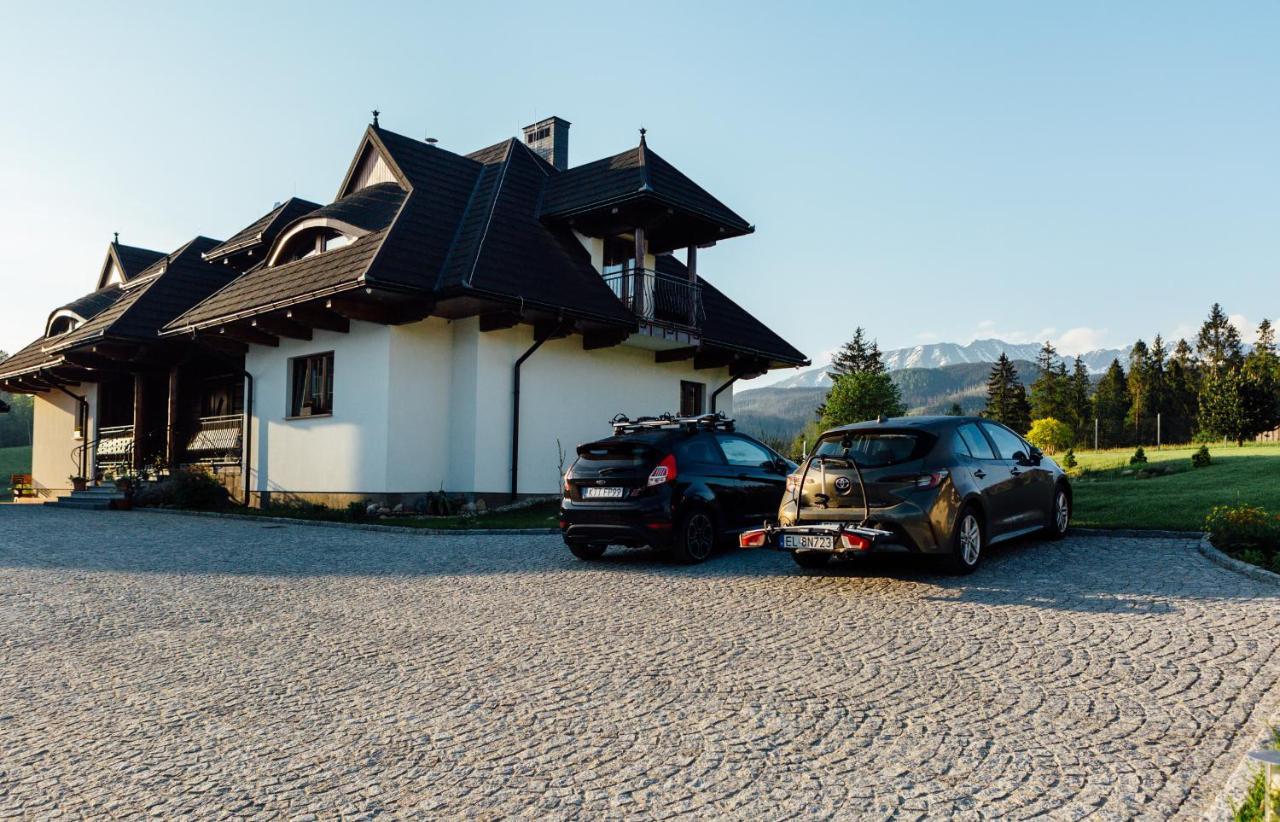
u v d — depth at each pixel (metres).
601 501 9.27
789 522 8.12
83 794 3.53
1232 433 35.00
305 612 7.12
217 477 20.52
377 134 19.08
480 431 16.34
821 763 3.68
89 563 10.05
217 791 3.54
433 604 7.35
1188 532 9.29
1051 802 3.26
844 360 81.38
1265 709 4.17
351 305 15.34
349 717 4.44
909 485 7.57
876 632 5.91
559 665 5.33
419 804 3.37
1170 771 3.51
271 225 21.42
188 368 22.75
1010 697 4.47
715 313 21.03
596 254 19.00
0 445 80.31
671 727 4.17
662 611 6.84
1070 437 45.34
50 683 5.17
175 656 5.77
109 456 24.20
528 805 3.33
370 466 16.17
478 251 15.74
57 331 26.91
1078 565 8.04
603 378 18.66
